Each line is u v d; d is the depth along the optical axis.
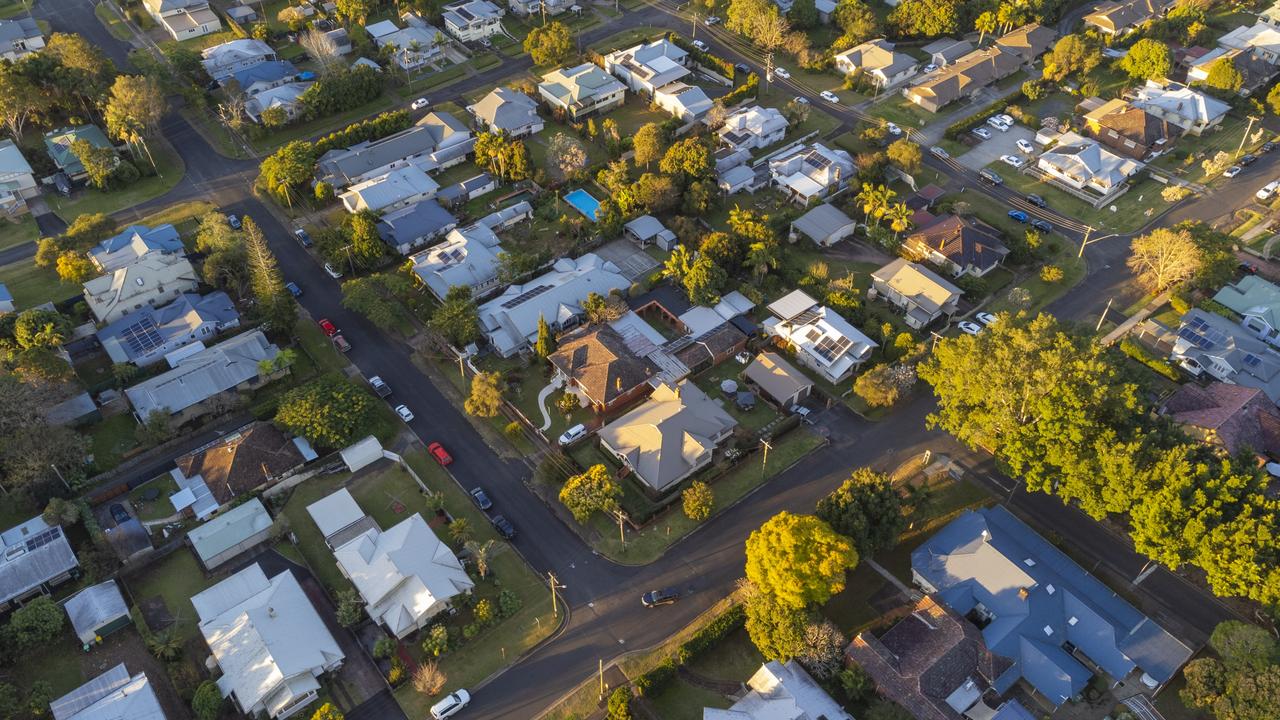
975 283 144.62
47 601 99.44
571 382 129.38
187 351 132.88
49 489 112.25
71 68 180.62
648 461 115.75
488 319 138.12
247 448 115.75
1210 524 95.50
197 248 150.50
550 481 117.06
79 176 168.00
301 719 93.56
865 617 102.81
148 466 118.88
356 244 146.75
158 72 188.25
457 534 108.56
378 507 114.38
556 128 188.50
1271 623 100.00
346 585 105.56
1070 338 111.25
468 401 123.69
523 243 157.38
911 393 130.38
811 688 92.75
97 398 127.69
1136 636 96.44
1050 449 104.31
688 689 96.12
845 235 159.38
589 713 94.25
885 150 179.12
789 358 137.25
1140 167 171.50
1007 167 176.88
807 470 119.81
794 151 175.50
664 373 130.50
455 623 102.19
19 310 140.75
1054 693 92.81
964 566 102.62
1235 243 155.38
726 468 118.75
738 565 108.44
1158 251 142.12
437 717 92.88
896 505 104.44
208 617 99.00
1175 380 131.00
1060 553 105.62
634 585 106.44
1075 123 186.88
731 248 146.38
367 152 169.50
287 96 185.50
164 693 94.88
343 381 126.38
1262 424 118.81
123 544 106.69
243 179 172.00
